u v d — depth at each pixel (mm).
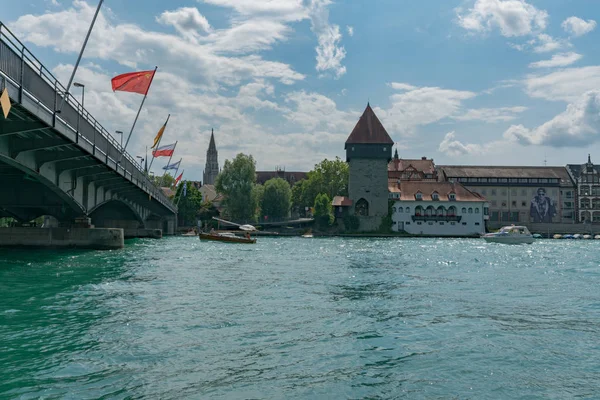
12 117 22281
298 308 16719
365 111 117375
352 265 34000
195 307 16609
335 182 138250
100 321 14172
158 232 83188
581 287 23359
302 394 8797
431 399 8680
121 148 40406
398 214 115938
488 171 136375
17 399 8258
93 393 8617
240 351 11352
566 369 10383
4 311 15500
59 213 44312
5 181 40531
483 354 11422
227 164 127125
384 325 14266
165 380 9352
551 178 134250
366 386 9242
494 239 80062
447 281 25203
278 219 134750
